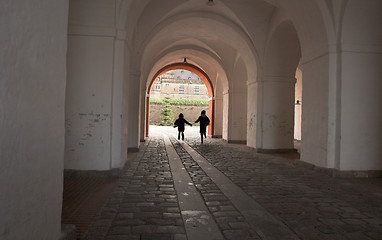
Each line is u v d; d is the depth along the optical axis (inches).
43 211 78.4
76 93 242.1
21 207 65.4
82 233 118.4
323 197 184.9
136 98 436.1
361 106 267.6
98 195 179.0
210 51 657.6
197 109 2192.4
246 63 499.5
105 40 244.1
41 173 76.6
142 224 130.0
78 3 240.8
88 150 241.1
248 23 435.5
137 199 170.7
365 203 172.6
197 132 1078.4
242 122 650.2
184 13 438.3
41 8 74.3
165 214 144.3
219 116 828.6
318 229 128.4
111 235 117.0
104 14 243.0
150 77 705.6
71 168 239.3
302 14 295.0
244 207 158.7
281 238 117.7
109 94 243.9
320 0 266.5
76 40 242.4
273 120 451.2
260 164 323.0
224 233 121.3
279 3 327.6
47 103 79.6
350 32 265.3
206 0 410.6
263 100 452.1
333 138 271.3
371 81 268.5
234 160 351.9
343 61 265.0
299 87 698.8
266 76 449.4
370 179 253.0
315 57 291.0
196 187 204.2
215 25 466.3
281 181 232.2
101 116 243.3
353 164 265.4
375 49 267.1
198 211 150.3
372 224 136.0
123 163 261.3
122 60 247.3
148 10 414.6
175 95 2527.1
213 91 837.2
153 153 407.5
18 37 62.7
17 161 63.2
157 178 233.5
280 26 407.2
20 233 65.1
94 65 243.6
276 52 444.8
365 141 267.4
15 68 61.6
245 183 221.1
